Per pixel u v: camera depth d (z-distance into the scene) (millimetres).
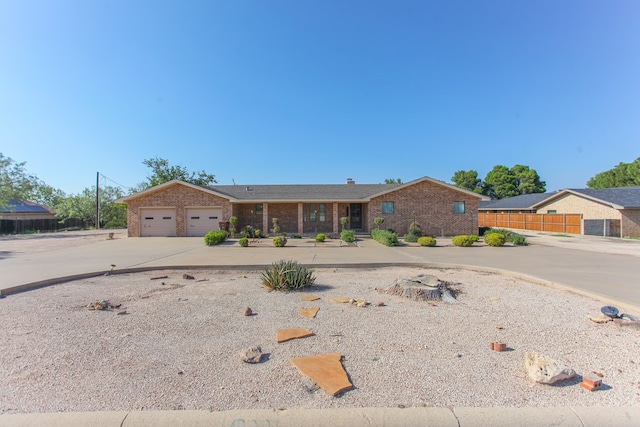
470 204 23375
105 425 2545
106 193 39562
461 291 7039
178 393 2988
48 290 7406
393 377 3268
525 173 55406
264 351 3922
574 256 12945
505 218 33906
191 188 23359
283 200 23516
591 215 25312
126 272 9719
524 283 7941
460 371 3395
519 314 5375
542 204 30703
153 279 8672
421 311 5547
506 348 3979
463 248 16109
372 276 8930
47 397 2939
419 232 19719
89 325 4906
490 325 4832
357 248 16172
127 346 4102
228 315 5367
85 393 3000
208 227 23453
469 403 2814
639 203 23250
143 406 2781
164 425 2535
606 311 4965
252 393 2979
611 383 3158
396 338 4320
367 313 5441
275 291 7070
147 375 3344
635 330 4602
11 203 34594
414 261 11172
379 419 2592
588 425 2580
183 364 3592
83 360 3701
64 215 36750
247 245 16953
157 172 42719
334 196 24328
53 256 13344
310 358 3682
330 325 4840
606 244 18094
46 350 3986
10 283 7664
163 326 4844
